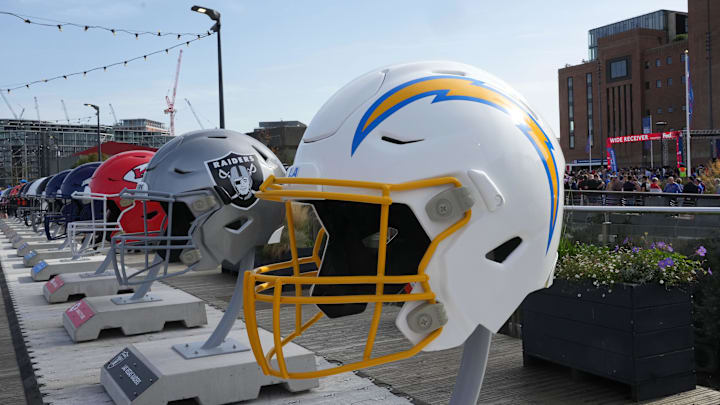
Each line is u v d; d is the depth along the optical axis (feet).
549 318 13.73
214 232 13.00
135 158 21.98
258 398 13.29
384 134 5.26
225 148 13.19
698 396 12.27
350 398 13.05
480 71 6.00
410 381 13.97
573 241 16.55
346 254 6.52
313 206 6.43
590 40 310.86
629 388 12.82
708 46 196.13
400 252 5.97
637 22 280.51
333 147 5.35
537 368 14.32
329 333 18.65
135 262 37.52
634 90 238.27
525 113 5.75
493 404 12.03
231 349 14.03
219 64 45.50
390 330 18.81
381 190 5.01
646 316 12.03
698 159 195.21
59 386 14.64
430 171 5.08
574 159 268.00
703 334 15.30
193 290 28.22
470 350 6.46
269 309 23.08
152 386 12.23
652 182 52.95
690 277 12.52
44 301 26.37
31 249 45.57
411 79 5.53
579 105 264.72
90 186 21.90
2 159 317.42
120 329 20.83
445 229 5.08
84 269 32.30
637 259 12.48
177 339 15.34
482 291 5.23
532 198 5.41
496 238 5.23
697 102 201.05
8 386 15.03
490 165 5.22
